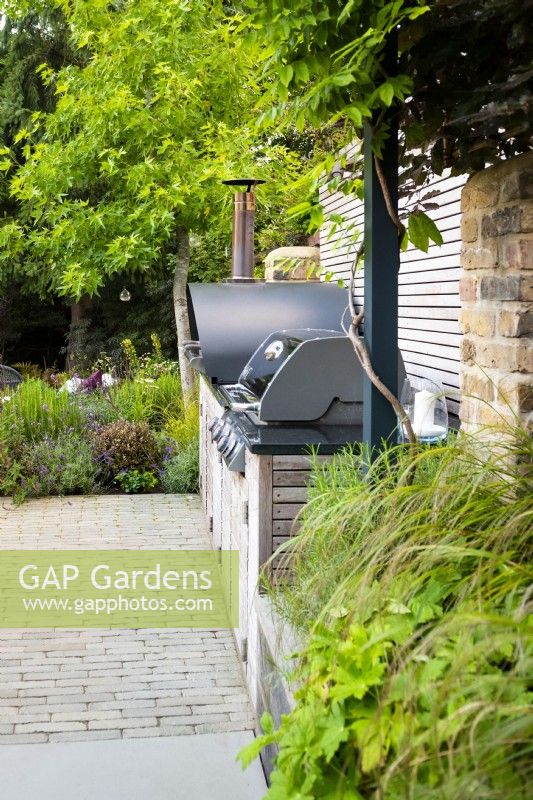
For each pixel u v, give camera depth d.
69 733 3.61
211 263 13.75
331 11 2.66
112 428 8.48
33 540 6.52
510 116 2.58
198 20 9.21
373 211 2.82
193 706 3.87
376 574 2.17
